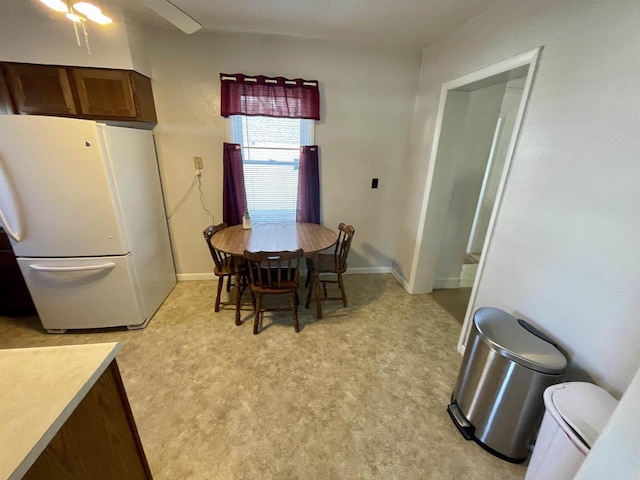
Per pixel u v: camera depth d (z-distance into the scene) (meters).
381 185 3.20
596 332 1.16
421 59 2.80
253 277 2.17
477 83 2.04
